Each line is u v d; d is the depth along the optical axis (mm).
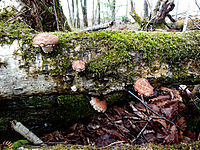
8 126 2102
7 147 1591
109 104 2691
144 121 2434
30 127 2309
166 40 1745
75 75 1746
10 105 1970
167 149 1463
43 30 3191
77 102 2330
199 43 1714
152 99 2713
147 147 1497
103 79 1818
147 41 1736
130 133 2314
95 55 1723
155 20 4543
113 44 1707
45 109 2205
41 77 1696
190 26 4469
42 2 3000
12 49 1567
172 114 2520
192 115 2570
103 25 2852
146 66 1770
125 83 1885
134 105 2703
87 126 2518
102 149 1505
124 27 6055
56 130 2525
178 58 1729
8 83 1651
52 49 1643
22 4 2461
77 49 1700
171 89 3016
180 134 2363
